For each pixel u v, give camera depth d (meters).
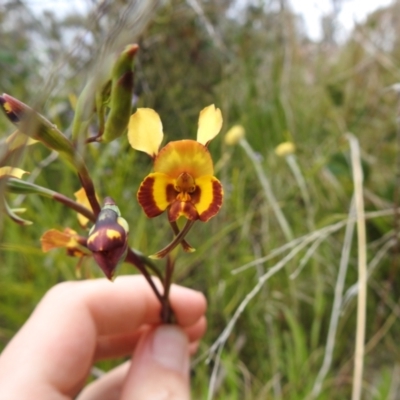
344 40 0.36
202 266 0.24
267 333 0.21
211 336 0.22
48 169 0.26
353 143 0.22
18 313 0.20
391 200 0.24
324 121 0.32
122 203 0.21
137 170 0.25
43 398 0.12
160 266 0.23
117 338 0.17
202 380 0.19
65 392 0.14
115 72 0.07
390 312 0.22
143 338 0.15
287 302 0.22
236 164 0.28
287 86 0.30
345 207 0.25
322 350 0.21
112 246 0.07
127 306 0.15
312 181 0.25
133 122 0.08
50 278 0.22
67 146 0.08
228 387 0.21
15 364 0.13
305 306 0.23
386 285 0.21
